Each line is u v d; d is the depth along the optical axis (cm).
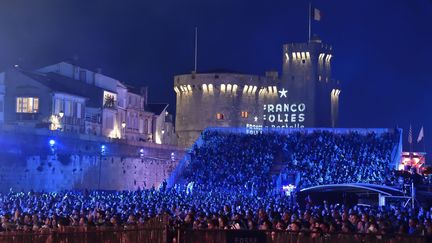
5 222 3306
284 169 11544
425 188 6575
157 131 14650
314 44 16062
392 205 5669
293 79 16162
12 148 7788
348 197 6681
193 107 16275
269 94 16362
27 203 5244
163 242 2502
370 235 2405
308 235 2433
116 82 12556
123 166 10512
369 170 11100
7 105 10006
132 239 2472
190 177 11606
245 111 16150
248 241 2448
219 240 2453
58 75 10888
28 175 8062
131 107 13175
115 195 7425
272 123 16238
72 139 9044
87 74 11712
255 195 8700
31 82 10006
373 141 12025
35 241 2325
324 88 16250
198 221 3369
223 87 16062
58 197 6462
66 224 3281
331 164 11438
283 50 16288
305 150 11950
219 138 12625
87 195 7556
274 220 3431
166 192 8469
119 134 12575
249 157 12006
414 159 11794
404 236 2375
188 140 16250
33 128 8212
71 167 9000
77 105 10712
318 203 6681
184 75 16362
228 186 11019
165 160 12081
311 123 15988
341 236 2423
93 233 2406
